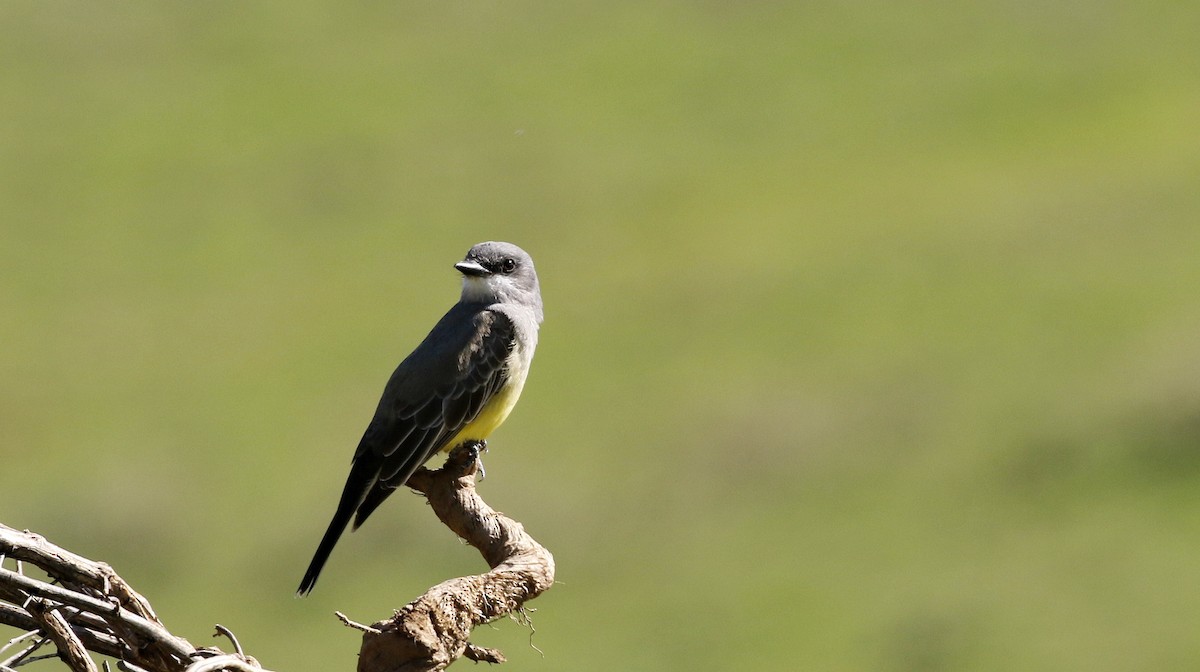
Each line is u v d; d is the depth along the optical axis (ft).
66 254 123.03
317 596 64.54
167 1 179.32
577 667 57.77
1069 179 118.73
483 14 175.73
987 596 60.34
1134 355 82.48
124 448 85.51
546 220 125.18
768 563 65.41
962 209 115.75
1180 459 68.74
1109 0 160.56
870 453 76.89
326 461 81.92
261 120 148.66
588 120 146.82
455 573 65.21
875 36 159.84
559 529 70.69
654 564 66.64
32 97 155.94
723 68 156.76
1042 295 94.38
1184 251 97.66
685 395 87.35
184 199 132.26
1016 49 152.35
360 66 162.40
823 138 138.00
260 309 110.63
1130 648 54.90
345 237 123.65
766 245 113.29
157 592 67.51
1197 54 144.05
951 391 82.53
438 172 136.56
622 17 171.63
